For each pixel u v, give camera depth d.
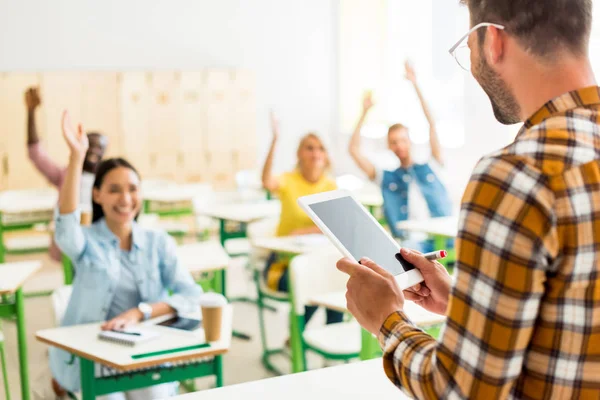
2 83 5.97
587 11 0.78
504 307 0.70
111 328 2.20
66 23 6.41
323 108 7.46
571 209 0.70
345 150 7.35
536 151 0.73
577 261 0.71
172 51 6.80
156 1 6.70
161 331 2.21
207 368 2.17
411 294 1.15
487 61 0.83
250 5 7.06
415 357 0.80
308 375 1.42
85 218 3.95
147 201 5.49
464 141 5.61
